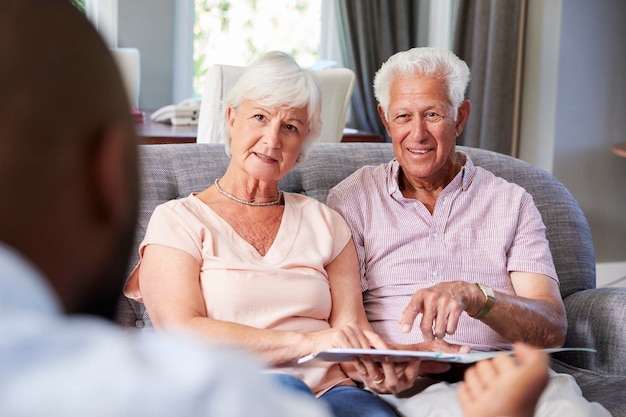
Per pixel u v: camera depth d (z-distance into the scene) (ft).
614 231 16.88
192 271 6.77
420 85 7.74
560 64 16.24
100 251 1.63
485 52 17.16
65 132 1.57
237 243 7.00
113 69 1.64
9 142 1.52
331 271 7.39
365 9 19.51
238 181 7.24
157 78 19.69
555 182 9.11
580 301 8.23
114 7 19.07
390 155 8.86
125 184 1.65
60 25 1.59
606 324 7.91
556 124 16.37
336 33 20.67
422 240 7.79
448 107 7.76
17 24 1.56
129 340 1.59
